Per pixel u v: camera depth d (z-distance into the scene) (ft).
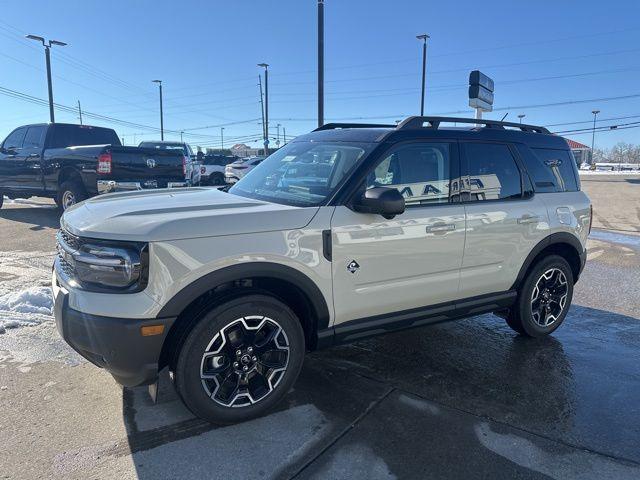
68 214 11.32
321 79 41.60
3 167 36.99
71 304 9.32
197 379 9.66
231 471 8.82
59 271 10.37
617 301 19.67
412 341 15.10
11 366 12.48
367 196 10.59
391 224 11.43
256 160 74.59
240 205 10.93
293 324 10.59
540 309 15.29
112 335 8.97
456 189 12.85
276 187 12.56
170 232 9.18
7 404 10.76
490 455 9.43
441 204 12.52
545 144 15.30
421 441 9.82
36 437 9.62
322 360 13.52
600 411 11.14
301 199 11.37
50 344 13.75
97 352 9.17
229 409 10.06
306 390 11.78
